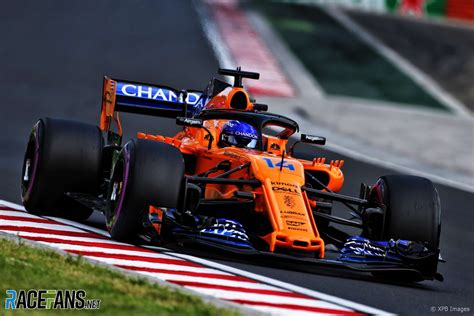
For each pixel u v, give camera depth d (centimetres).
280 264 3069
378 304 2633
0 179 4422
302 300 2481
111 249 2902
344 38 13325
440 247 4016
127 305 2153
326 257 3388
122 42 10662
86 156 3528
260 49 11594
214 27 12344
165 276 2566
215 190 3247
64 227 3284
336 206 4812
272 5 14875
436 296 2919
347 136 7781
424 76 11875
